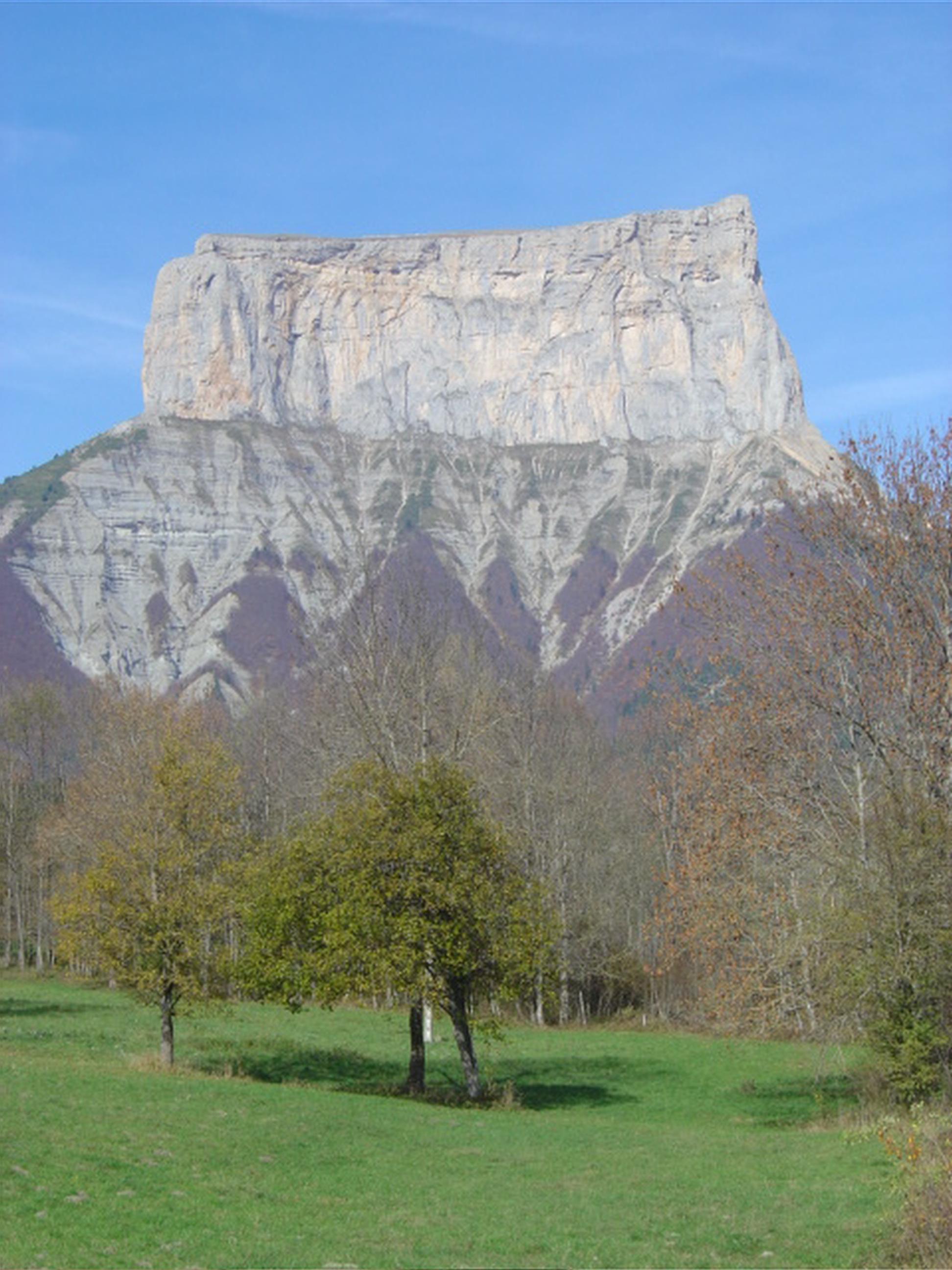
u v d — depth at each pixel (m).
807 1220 23.30
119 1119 29.84
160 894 41.84
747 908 34.75
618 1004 73.94
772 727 35.88
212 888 41.44
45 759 104.00
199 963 41.78
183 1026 54.97
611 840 72.88
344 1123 32.28
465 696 58.56
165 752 44.53
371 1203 24.34
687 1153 30.41
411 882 37.88
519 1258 20.67
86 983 83.06
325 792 43.56
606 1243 21.77
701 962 38.47
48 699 106.81
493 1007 50.00
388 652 54.03
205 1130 29.48
